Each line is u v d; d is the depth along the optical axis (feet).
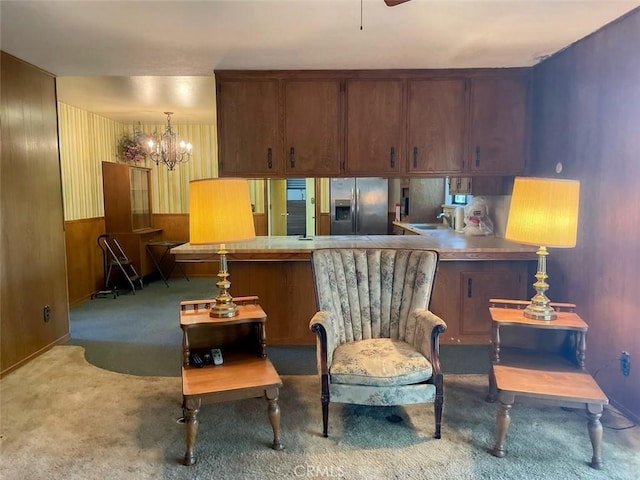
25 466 6.90
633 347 8.20
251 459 7.05
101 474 6.70
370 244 12.44
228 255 11.71
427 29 9.22
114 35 9.50
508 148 12.48
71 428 8.05
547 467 6.80
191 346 8.65
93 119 19.84
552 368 7.92
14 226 10.91
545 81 11.58
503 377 7.50
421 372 7.51
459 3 7.98
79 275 18.08
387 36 9.65
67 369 10.87
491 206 14.79
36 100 11.91
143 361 11.41
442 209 21.20
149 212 23.20
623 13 8.34
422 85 12.32
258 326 8.43
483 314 12.15
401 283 8.95
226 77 12.21
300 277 12.19
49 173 12.48
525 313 8.37
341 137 12.39
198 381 7.34
